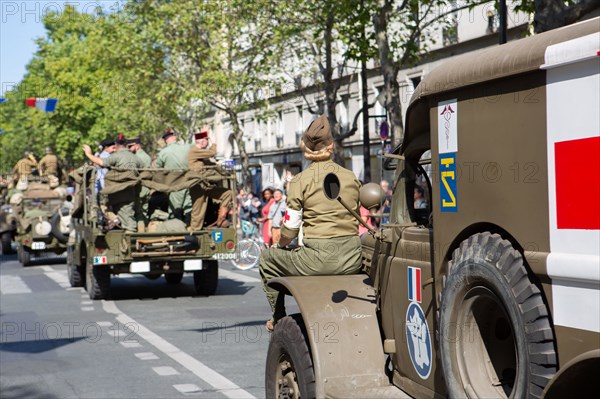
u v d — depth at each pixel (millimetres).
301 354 6098
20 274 25891
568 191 3895
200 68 43344
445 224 4840
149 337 13352
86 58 70000
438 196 4906
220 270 25453
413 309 5453
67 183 32406
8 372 10836
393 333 5805
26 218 28781
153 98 46719
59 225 28625
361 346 5879
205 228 18688
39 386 9969
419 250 5375
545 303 4047
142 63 45000
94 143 71312
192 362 11250
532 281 4117
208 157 18781
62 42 73750
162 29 43094
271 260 6988
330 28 32062
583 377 3836
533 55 4066
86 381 10211
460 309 4652
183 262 18422
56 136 72625
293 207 6824
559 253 3938
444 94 4832
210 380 10125
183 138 53500
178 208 18875
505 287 4207
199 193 18453
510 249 4238
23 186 33250
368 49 30344
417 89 5148
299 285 6258
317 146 6906
